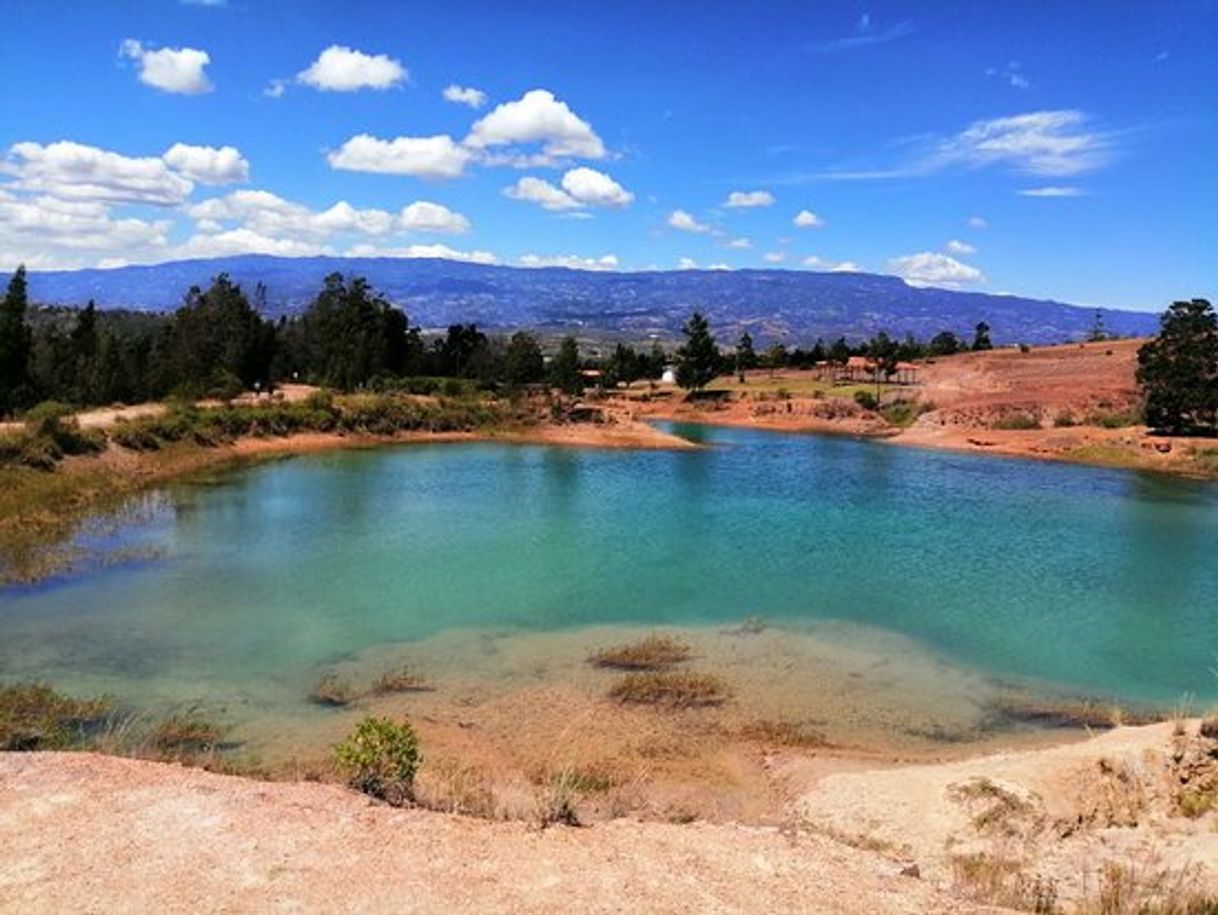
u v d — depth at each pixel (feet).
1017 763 44.14
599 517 118.11
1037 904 27.71
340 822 29.96
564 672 60.95
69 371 239.71
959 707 57.36
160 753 44.21
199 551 93.35
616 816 36.32
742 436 250.78
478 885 26.23
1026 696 59.72
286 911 24.39
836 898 26.53
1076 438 209.36
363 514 115.55
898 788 42.39
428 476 151.02
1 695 51.93
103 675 58.23
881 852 34.88
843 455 203.72
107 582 80.89
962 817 38.91
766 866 28.45
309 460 165.99
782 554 99.30
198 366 249.75
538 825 31.04
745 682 60.18
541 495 134.51
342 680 58.29
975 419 245.65
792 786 44.62
